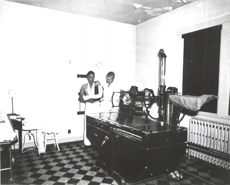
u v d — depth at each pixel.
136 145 2.49
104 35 5.53
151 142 2.33
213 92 3.86
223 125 3.29
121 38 5.82
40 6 4.60
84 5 4.53
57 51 4.89
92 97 5.28
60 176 3.17
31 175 3.19
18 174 3.22
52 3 4.43
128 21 5.66
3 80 4.31
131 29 5.97
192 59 4.25
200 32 3.99
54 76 4.87
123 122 3.05
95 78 5.43
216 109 3.81
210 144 3.47
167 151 2.49
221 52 3.62
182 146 2.61
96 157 4.04
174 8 4.61
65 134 5.06
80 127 5.25
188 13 4.30
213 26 3.74
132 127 2.67
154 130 2.48
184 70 4.44
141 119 3.35
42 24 4.68
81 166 3.58
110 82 5.64
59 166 3.57
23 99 4.53
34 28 4.60
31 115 4.63
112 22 5.64
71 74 5.07
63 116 5.01
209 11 3.86
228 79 3.53
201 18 4.02
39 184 2.90
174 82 4.66
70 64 5.05
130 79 6.05
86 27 5.24
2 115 3.44
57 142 4.71
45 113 4.79
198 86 4.14
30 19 4.55
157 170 2.56
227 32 3.52
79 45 5.16
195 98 3.01
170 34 4.78
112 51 5.68
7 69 4.34
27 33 4.53
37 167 3.52
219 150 3.33
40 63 4.70
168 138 2.46
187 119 4.27
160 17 5.08
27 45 4.54
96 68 5.43
